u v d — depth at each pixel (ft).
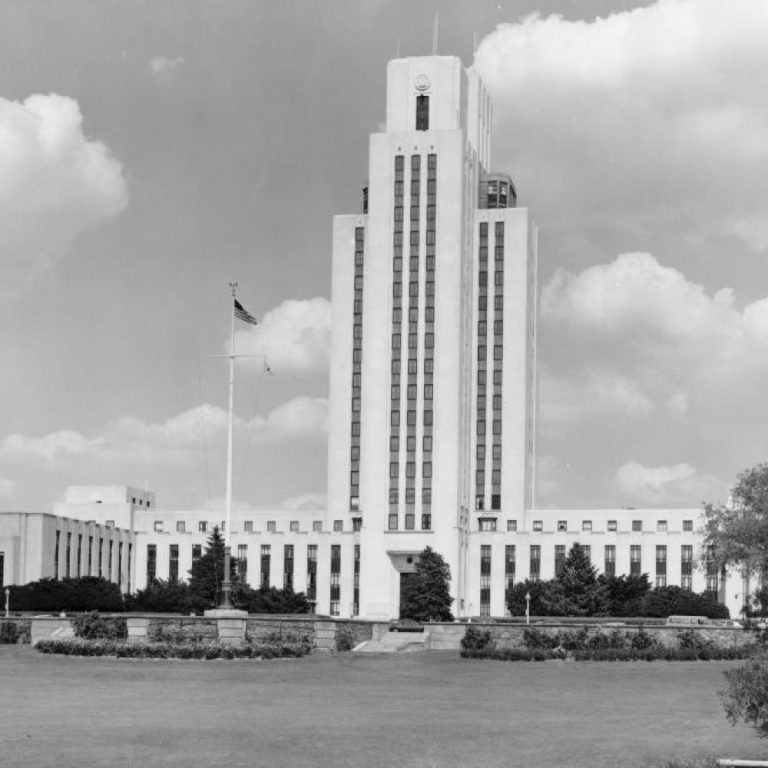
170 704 181.06
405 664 258.37
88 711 171.32
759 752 141.69
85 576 602.85
